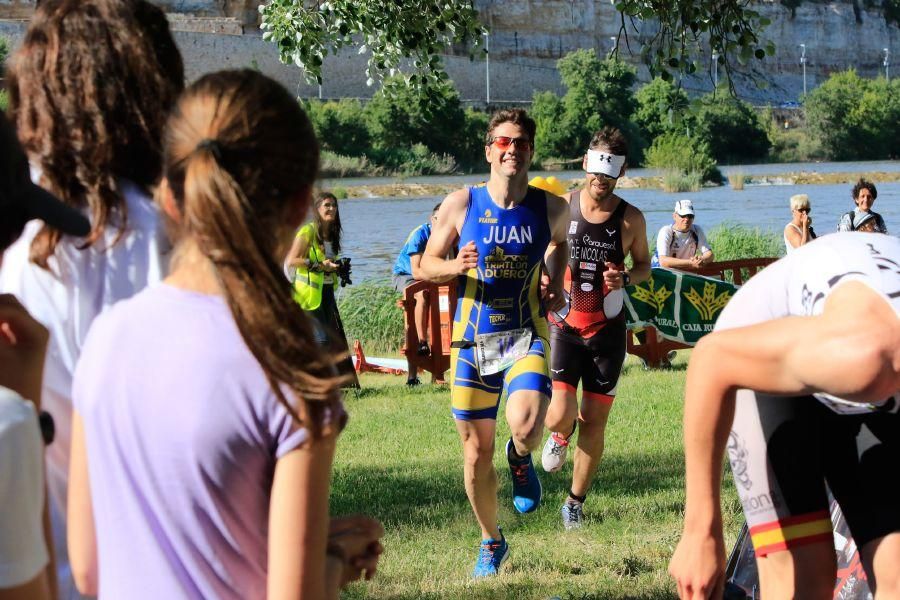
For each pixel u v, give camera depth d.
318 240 13.97
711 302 17.03
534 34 176.75
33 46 3.16
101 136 3.08
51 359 3.09
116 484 2.51
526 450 6.78
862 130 153.00
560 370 8.00
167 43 3.29
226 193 2.41
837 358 3.03
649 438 11.00
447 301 15.84
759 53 10.25
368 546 2.98
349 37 11.38
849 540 4.52
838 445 3.64
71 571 2.92
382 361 18.41
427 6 11.25
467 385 6.89
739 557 5.00
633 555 6.88
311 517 2.47
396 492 8.97
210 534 2.47
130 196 3.12
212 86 2.56
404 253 16.00
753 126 147.38
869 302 3.18
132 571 2.51
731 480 8.92
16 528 2.26
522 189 7.20
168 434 2.44
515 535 7.71
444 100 11.66
